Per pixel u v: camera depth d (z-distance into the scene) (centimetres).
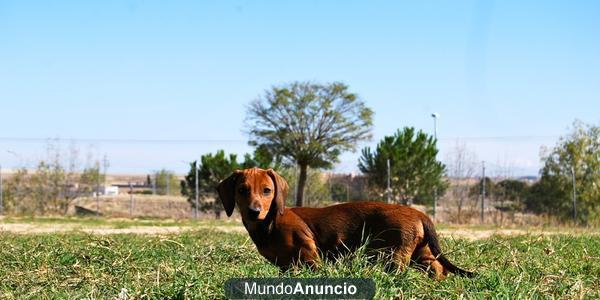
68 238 1282
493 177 2886
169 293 618
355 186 3444
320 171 4084
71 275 763
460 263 848
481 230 2003
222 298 604
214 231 1508
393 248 670
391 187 3100
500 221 2558
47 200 3062
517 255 902
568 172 3002
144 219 2591
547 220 2544
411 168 3086
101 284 688
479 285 642
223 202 684
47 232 1599
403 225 671
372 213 686
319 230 685
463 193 2867
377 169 3117
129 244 1100
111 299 624
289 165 3859
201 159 3117
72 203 3359
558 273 747
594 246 1134
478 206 2858
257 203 645
